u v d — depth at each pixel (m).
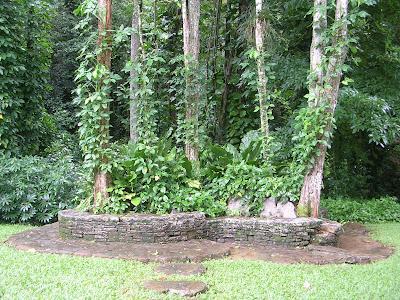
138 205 6.97
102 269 4.98
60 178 8.52
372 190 13.17
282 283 4.74
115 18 14.45
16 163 8.56
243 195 7.39
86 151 6.89
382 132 9.83
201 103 9.54
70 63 16.38
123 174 7.12
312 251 6.35
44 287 4.34
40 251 5.82
